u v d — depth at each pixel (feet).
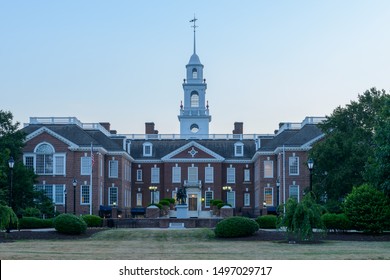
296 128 331.36
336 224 176.96
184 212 271.49
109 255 115.75
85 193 307.99
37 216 236.02
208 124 445.78
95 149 308.81
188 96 446.19
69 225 173.27
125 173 339.36
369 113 246.47
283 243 151.33
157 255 116.47
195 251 127.65
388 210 173.68
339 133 241.14
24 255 112.98
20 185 248.11
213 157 361.92
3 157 232.94
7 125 275.39
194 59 449.48
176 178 362.94
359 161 229.25
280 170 310.24
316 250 129.39
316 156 241.35
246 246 142.51
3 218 157.38
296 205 150.10
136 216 324.39
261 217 204.85
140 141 378.53
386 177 176.65
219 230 167.32
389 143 175.83
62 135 312.09
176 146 376.68
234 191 364.17
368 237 166.81
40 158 309.83
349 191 232.53
